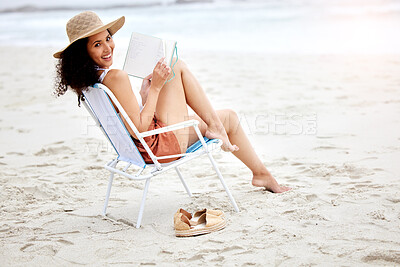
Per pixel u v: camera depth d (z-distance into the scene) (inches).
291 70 408.5
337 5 992.9
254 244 116.3
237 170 183.0
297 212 134.1
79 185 171.0
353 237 116.1
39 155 212.2
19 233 130.0
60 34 930.7
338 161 180.5
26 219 140.6
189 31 792.9
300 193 149.3
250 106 287.9
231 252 113.3
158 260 111.4
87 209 148.5
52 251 118.7
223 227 128.1
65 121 274.1
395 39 567.5
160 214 142.3
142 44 132.0
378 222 123.9
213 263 108.4
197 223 130.0
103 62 128.7
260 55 513.3
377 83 329.4
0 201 155.9
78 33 124.7
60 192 163.9
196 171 184.7
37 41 829.2
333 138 212.7
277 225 126.9
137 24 954.1
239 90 338.0
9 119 285.1
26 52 655.1
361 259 105.3
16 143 233.3
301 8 1011.9
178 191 163.6
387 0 955.3
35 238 125.7
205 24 875.4
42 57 588.7
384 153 185.2
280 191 153.9
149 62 131.5
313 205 139.3
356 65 410.9
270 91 328.2
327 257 107.2
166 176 181.0
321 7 994.7
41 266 110.5
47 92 359.3
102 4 1601.9
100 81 128.3
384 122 231.1
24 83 407.8
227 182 169.9
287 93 318.7
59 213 145.5
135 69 132.4
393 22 708.7
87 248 119.2
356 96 294.4
